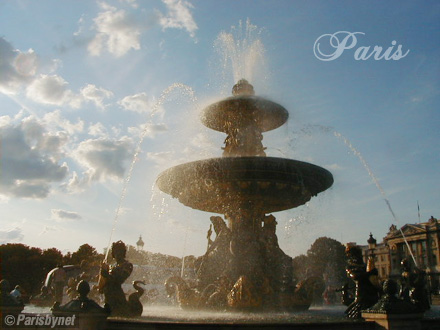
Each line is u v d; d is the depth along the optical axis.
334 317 8.96
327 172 12.15
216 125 13.98
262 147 13.32
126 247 9.52
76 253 56.81
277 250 12.20
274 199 12.08
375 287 8.69
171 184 12.58
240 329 6.55
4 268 64.81
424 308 9.90
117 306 8.87
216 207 12.83
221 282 10.98
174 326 6.67
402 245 83.19
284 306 10.59
